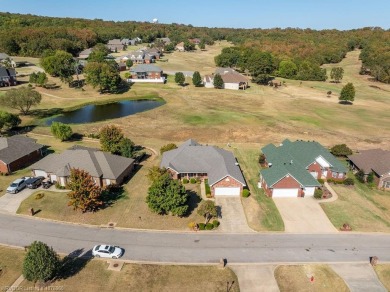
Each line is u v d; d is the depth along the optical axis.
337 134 88.00
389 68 159.38
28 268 34.56
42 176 59.44
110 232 45.53
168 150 69.62
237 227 47.41
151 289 36.16
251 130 88.81
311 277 38.03
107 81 121.88
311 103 118.44
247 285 37.09
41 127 88.44
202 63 196.75
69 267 38.91
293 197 55.91
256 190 58.00
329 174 62.44
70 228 46.25
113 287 36.25
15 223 47.03
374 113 108.50
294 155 65.56
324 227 48.00
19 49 197.38
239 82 135.38
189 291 36.06
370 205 54.56
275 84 142.50
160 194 48.06
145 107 109.12
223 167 57.31
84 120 95.38
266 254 42.00
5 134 81.94
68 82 131.50
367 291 36.75
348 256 42.12
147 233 45.53
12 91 95.94
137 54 187.12
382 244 44.66
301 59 192.25
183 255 41.38
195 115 100.12
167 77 153.62
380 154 64.44
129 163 61.78
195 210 51.16
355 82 160.00
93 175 55.72
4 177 60.06
